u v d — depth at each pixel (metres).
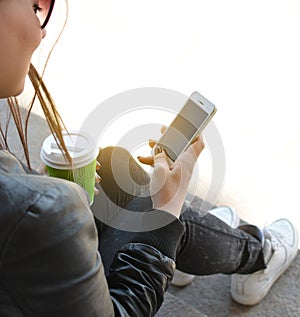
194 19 2.04
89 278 0.52
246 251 1.14
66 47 1.99
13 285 0.48
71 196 0.50
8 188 0.47
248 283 1.25
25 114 1.73
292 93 1.76
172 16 2.06
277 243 1.30
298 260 1.38
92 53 1.97
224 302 1.31
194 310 1.20
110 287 0.70
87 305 0.53
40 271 0.48
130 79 1.87
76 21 2.07
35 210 0.47
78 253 0.50
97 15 2.09
